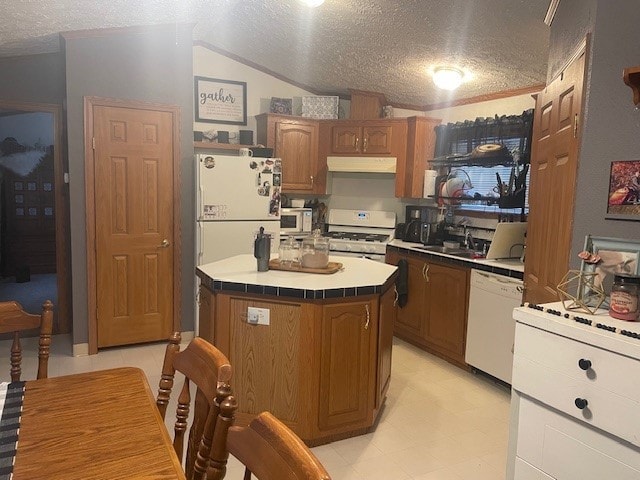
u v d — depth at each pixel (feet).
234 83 15.90
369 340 8.57
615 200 5.87
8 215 20.34
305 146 16.16
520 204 12.59
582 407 4.80
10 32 10.50
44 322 5.52
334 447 8.39
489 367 11.19
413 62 12.67
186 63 12.96
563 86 7.32
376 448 8.38
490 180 14.01
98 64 11.96
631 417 4.39
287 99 16.02
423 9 9.62
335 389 8.36
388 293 9.33
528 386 5.37
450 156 13.96
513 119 12.79
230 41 14.76
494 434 8.96
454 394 10.69
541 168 8.39
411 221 15.34
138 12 11.00
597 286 5.60
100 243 12.38
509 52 10.73
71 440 3.70
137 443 3.69
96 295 12.42
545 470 5.27
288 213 15.66
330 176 17.16
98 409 4.24
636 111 5.62
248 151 14.07
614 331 4.67
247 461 2.87
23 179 20.58
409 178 15.46
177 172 13.11
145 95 12.56
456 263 12.10
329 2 10.44
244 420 8.46
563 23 7.94
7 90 12.80
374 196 17.07
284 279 8.52
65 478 3.20
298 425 8.25
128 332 12.94
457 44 10.98
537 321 5.22
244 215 13.66
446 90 14.28
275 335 8.20
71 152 11.89
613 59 5.88
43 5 9.14
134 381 4.87
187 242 13.48
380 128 15.61
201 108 15.53
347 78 15.23
